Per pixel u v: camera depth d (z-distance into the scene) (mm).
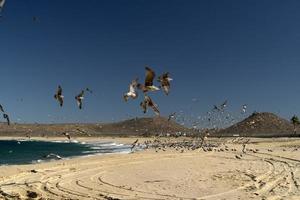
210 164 41125
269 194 24266
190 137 95125
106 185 27531
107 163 40875
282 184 27734
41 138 164625
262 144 78750
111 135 168125
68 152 77938
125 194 24422
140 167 38156
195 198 23312
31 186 26422
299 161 43375
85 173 33125
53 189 25781
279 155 51188
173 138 97562
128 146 98750
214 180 29625
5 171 31922
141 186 27172
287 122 149125
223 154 53844
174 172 34344
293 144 78938
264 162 42781
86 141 142250
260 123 137125
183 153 55406
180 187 26734
